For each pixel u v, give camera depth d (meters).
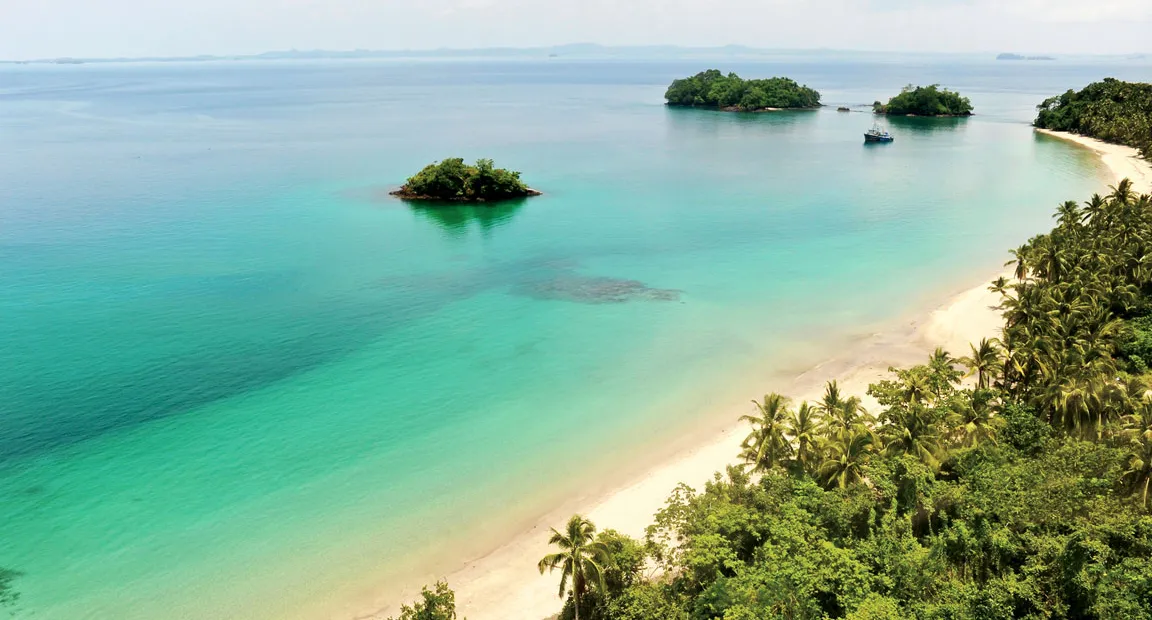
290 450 53.47
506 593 39.19
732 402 59.62
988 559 35.16
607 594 34.19
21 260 96.69
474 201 135.12
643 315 79.56
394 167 166.25
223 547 43.25
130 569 41.53
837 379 62.84
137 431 56.06
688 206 132.75
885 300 83.25
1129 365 55.41
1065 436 42.66
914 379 47.09
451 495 47.94
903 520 36.53
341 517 45.84
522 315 79.81
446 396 61.53
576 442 54.06
